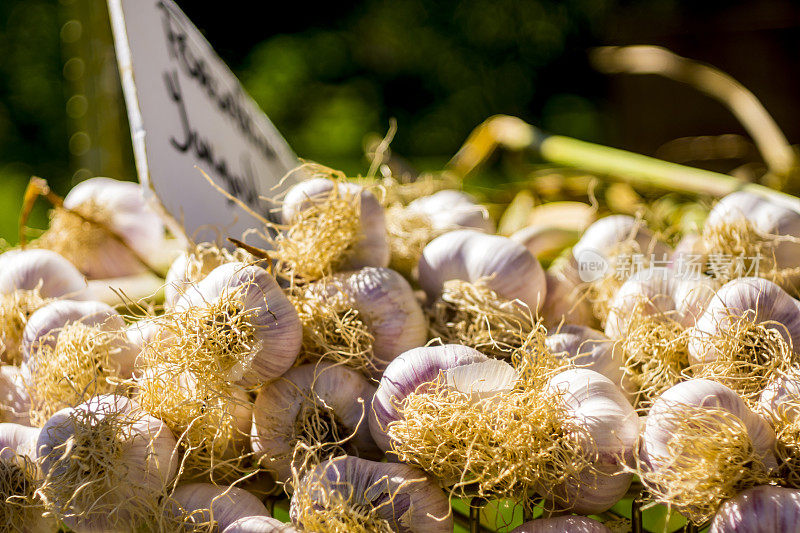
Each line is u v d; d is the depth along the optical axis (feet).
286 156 2.73
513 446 1.83
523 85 9.96
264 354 1.90
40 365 1.97
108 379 1.94
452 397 1.86
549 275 2.27
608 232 2.38
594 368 2.04
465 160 3.41
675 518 2.09
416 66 10.11
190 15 9.70
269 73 9.21
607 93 9.57
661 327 2.03
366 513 1.82
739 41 7.81
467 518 1.97
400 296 2.04
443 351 1.91
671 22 8.23
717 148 3.95
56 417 1.85
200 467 1.91
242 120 2.53
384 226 2.17
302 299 2.02
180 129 2.22
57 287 2.15
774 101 7.75
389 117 9.80
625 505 2.52
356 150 8.31
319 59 10.00
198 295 1.92
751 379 1.92
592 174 3.11
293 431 1.93
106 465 1.80
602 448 1.83
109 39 3.49
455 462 1.86
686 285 2.09
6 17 9.50
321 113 8.77
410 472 1.86
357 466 1.85
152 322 1.94
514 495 1.86
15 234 5.88
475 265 2.13
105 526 1.82
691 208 2.83
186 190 2.18
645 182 2.98
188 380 1.89
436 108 9.87
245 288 1.90
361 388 1.98
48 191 2.33
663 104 8.20
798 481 1.80
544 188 3.01
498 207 2.93
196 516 1.84
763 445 1.82
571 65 10.00
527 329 2.10
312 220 2.11
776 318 1.95
